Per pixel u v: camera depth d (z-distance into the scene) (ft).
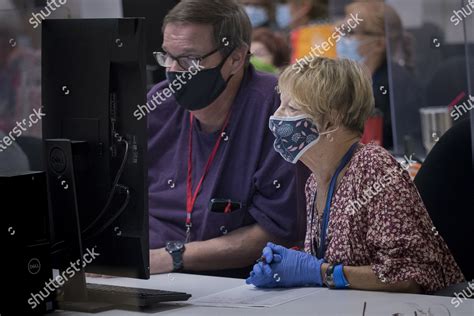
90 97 16.98
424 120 30.83
